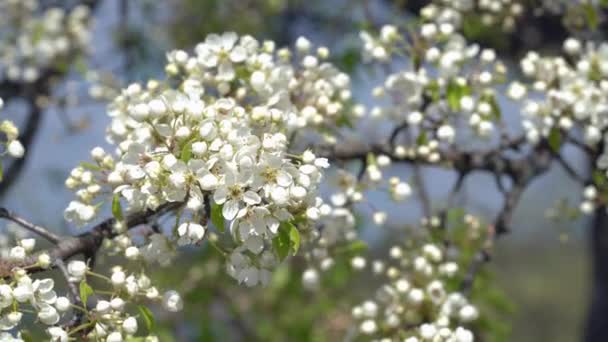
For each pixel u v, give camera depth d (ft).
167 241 3.82
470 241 5.18
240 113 3.80
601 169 4.72
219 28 7.97
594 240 7.36
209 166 3.62
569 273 18.11
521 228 17.52
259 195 3.66
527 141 4.80
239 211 3.61
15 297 3.62
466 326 5.42
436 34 4.52
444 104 4.57
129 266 3.93
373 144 4.56
